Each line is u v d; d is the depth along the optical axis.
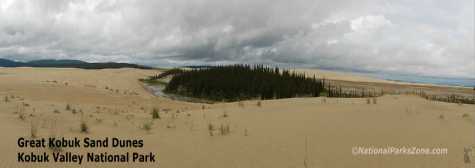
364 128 7.59
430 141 6.57
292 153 5.71
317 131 7.29
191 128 7.80
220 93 68.56
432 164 5.25
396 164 5.23
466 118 9.35
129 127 7.80
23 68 75.56
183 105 21.06
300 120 8.60
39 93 17.94
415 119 8.81
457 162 5.34
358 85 142.75
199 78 71.62
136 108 14.90
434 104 11.81
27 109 9.55
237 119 9.06
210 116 9.75
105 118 9.05
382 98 13.53
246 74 75.62
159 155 5.52
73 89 21.16
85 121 8.25
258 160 5.36
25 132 6.49
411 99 13.01
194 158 5.41
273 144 6.25
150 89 64.44
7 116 8.09
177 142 6.37
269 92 70.31
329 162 5.28
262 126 7.93
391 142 6.43
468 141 6.66
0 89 18.03
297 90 73.38
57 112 9.48
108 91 23.75
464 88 170.75
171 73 91.94
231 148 5.99
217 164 5.16
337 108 10.52
